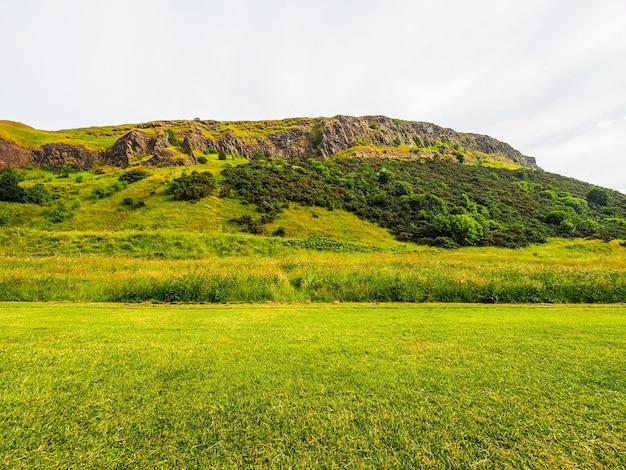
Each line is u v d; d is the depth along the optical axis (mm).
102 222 29328
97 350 3908
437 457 2182
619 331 4988
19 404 2695
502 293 8383
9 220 28078
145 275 8969
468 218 33750
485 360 3729
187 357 3719
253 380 3168
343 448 2256
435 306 7484
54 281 8453
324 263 12133
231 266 11188
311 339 4457
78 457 2135
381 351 3986
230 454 2188
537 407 2770
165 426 2453
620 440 2369
